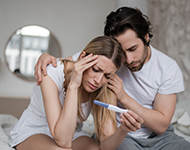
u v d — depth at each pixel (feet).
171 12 8.45
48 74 3.95
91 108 4.60
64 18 11.67
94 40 3.83
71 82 3.66
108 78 3.76
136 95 4.71
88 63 3.63
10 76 11.39
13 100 10.43
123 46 3.87
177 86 4.51
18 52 11.45
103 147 4.14
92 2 11.78
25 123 4.42
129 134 4.62
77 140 4.38
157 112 4.29
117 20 3.87
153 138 4.44
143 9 9.15
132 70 4.31
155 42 9.47
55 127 3.55
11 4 11.43
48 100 3.79
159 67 4.54
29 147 3.95
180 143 4.23
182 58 7.81
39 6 11.55
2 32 11.39
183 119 5.76
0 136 4.75
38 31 11.55
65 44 11.69
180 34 7.93
